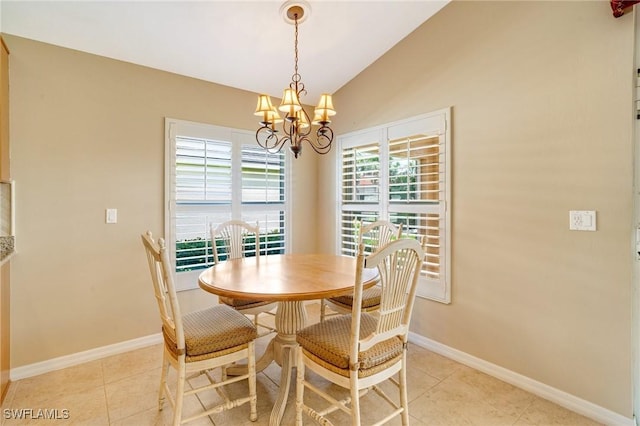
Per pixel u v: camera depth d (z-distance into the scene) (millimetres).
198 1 2119
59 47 2330
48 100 2293
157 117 2756
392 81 2951
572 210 1893
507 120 2176
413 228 2768
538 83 2025
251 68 2936
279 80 3191
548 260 1996
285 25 2447
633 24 1676
